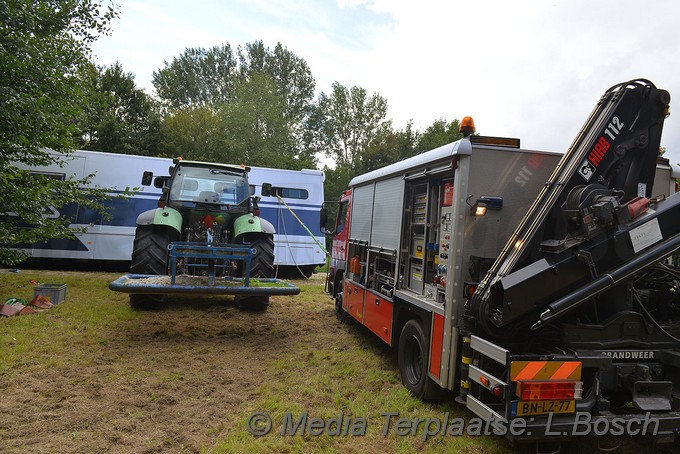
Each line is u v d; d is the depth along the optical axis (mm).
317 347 6207
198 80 52438
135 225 12344
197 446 3383
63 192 8336
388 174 5523
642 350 3490
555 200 3490
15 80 6895
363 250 6480
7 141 6781
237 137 35188
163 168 12641
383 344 6426
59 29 8156
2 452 3107
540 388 3078
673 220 3494
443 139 38344
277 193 13688
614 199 3320
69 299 8086
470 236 3879
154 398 4203
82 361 5070
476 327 3594
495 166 3959
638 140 3674
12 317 6602
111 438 3402
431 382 4258
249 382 4797
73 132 8375
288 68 50531
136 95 29703
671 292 3969
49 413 3764
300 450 3430
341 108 43469
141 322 6871
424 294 4648
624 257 3375
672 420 3234
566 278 3316
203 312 7832
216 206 8023
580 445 3666
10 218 9836
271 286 6270
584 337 3457
